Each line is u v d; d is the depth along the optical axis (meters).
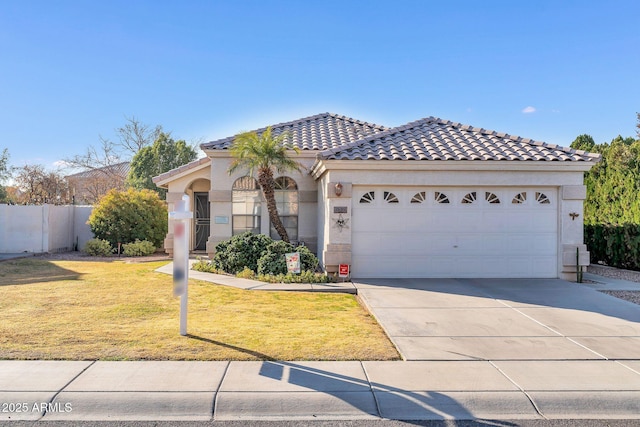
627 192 15.05
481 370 5.64
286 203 16.69
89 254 19.44
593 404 4.87
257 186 16.64
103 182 34.22
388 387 5.12
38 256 18.73
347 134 17.98
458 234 12.23
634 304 9.29
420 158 11.74
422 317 8.18
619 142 15.69
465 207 12.25
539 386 5.15
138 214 20.22
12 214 19.55
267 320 8.03
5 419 4.51
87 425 4.43
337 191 11.78
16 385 5.02
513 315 8.38
